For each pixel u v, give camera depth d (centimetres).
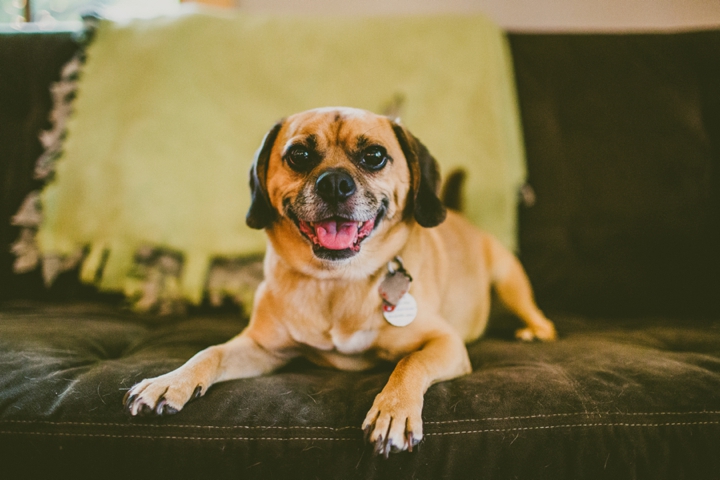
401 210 127
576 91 203
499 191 188
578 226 194
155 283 180
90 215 182
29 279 184
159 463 86
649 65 202
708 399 94
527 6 254
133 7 255
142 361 114
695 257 187
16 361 107
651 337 144
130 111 190
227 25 200
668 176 192
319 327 121
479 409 91
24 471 87
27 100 200
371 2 256
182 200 184
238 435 87
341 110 127
